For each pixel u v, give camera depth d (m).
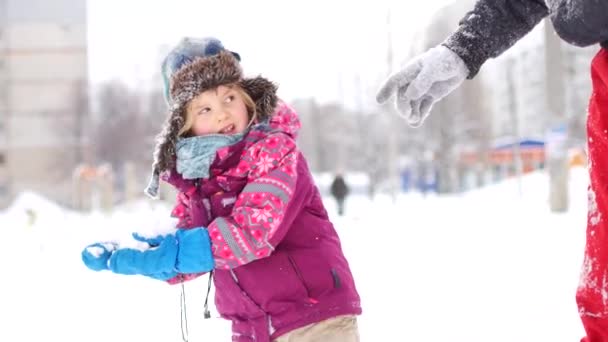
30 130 51.06
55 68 51.38
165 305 5.93
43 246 12.44
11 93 50.94
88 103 51.84
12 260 10.09
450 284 6.29
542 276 6.40
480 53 2.58
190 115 2.56
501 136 46.78
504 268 7.04
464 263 7.61
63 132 51.09
